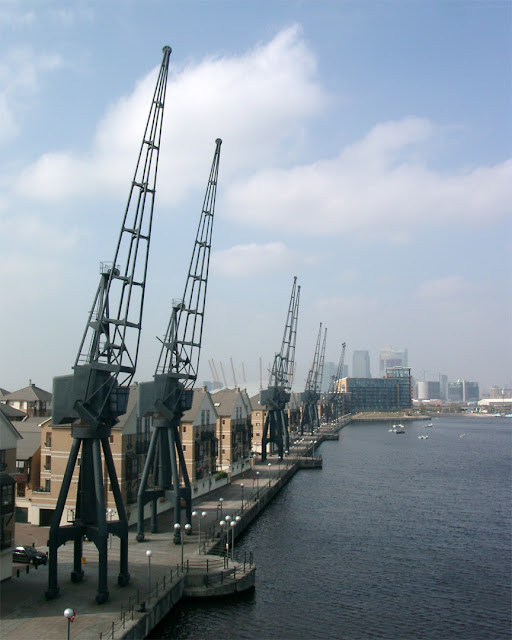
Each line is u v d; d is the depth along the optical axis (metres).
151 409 64.69
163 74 59.12
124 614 39.31
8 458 46.59
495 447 199.62
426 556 65.19
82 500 46.25
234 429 111.38
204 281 75.69
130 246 53.62
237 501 83.94
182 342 69.94
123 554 45.88
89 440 47.12
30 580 46.41
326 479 122.62
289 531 75.56
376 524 80.62
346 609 48.53
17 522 67.44
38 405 110.06
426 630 44.62
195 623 44.31
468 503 97.00
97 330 48.59
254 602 49.31
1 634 35.97
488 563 62.72
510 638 43.38
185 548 57.62
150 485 72.06
